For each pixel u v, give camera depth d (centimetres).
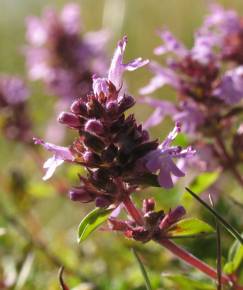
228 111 15
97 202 10
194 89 14
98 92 10
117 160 10
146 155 10
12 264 16
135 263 16
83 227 10
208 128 14
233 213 17
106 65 24
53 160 10
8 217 18
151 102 14
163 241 11
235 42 16
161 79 15
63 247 19
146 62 10
